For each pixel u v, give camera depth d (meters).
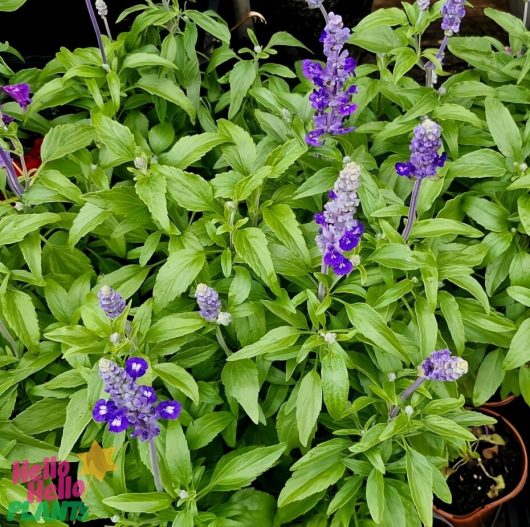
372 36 0.54
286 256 0.44
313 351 0.46
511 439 0.52
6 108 0.55
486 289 0.47
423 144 0.36
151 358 0.40
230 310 0.41
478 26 0.88
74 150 0.50
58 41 0.75
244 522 0.40
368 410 0.44
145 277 0.46
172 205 0.48
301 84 0.58
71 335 0.38
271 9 0.75
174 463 0.38
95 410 0.31
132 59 0.52
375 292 0.43
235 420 0.42
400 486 0.41
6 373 0.43
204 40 0.75
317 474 0.39
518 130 0.48
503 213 0.47
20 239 0.43
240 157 0.48
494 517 0.52
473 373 0.52
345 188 0.34
